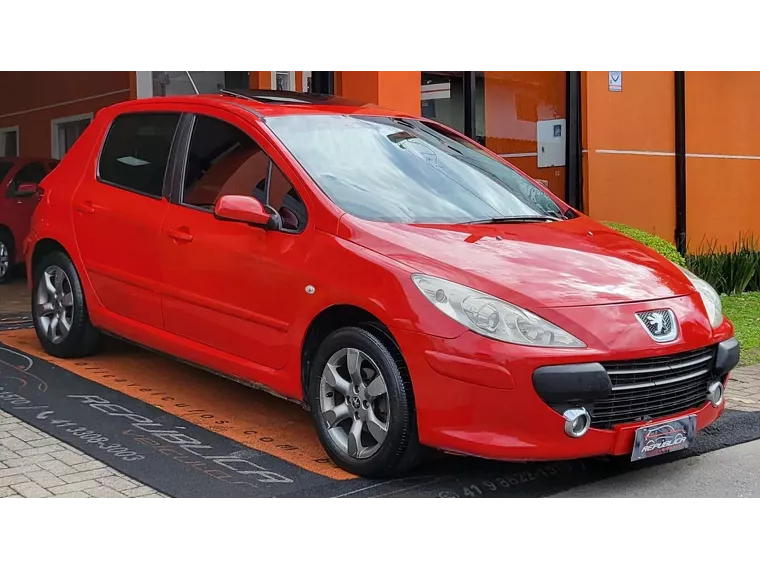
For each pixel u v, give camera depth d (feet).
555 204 18.99
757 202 45.85
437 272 14.20
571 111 36.60
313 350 15.74
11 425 17.03
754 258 38.27
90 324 20.75
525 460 13.48
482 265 14.47
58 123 50.16
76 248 20.39
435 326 13.73
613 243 16.93
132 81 42.42
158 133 19.29
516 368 13.30
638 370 14.07
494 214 17.30
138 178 19.40
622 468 16.07
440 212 16.66
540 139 37.50
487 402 13.43
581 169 37.11
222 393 19.39
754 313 32.17
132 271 18.93
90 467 15.10
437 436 13.79
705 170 42.93
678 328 14.65
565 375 13.35
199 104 18.70
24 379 19.89
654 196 40.24
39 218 21.38
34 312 21.81
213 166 17.85
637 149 39.27
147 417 17.71
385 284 14.33
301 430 17.28
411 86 33.86
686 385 14.96
